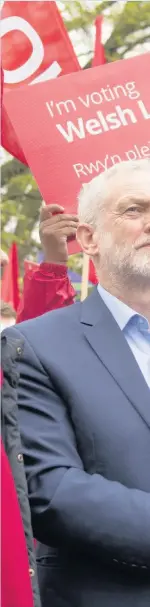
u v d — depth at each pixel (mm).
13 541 3178
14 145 5402
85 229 3861
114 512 3273
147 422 3475
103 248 3773
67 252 4516
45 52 5477
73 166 4465
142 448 3447
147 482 3414
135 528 3258
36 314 4527
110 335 3672
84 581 3393
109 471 3426
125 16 15391
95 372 3566
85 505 3289
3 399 3289
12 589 3154
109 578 3369
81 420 3479
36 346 3600
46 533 3361
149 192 3748
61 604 3418
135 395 3520
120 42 15508
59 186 4477
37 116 4469
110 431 3459
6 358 3312
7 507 3191
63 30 5477
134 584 3352
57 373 3541
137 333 3738
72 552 3426
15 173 14984
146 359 3701
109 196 3775
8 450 3262
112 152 4469
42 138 4469
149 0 15430
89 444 3459
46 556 3492
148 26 15500
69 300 4531
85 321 3711
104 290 3793
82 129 4477
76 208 4496
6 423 3277
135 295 3742
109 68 4504
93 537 3281
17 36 5473
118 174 3807
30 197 15117
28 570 3193
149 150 4473
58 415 3492
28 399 3516
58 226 4500
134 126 4480
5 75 5469
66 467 3383
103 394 3520
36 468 3383
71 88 4488
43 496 3334
